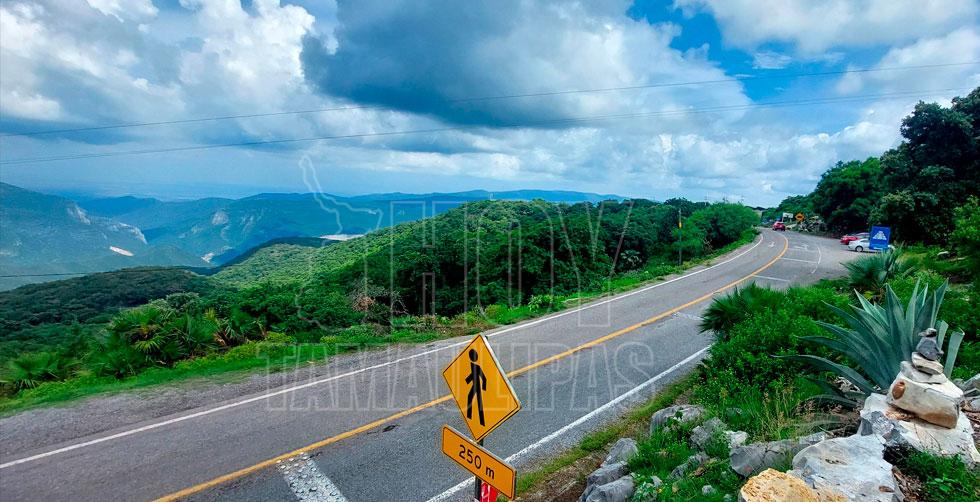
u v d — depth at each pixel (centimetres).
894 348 496
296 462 638
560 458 671
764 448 436
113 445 668
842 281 1485
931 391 387
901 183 3155
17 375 957
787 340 717
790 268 2620
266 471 616
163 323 1159
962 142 2975
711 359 840
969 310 730
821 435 440
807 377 593
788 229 5684
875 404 429
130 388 885
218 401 827
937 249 2377
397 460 649
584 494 546
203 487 578
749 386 687
